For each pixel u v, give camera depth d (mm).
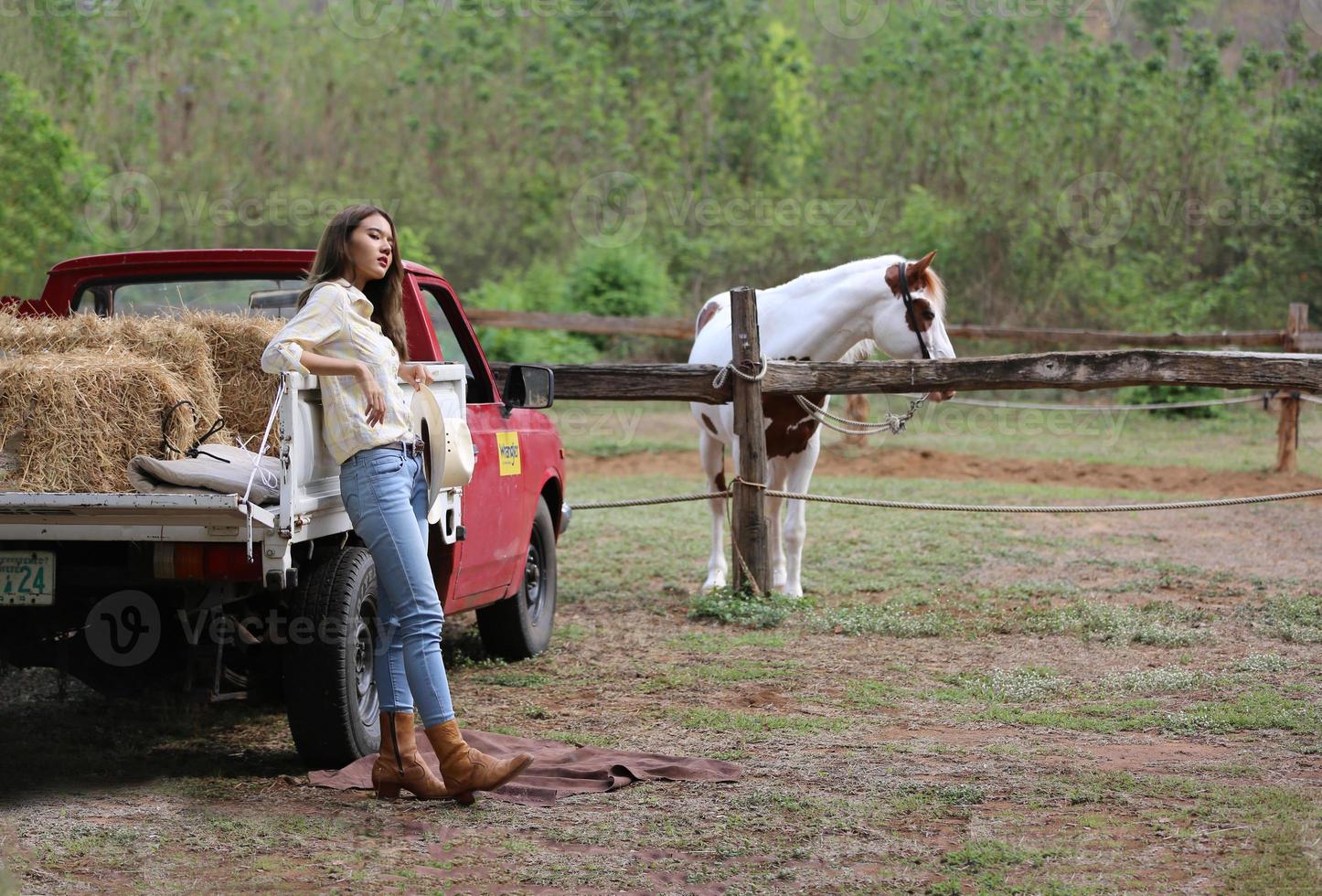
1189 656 7309
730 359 9016
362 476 4645
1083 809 4707
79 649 5641
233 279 6426
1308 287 24641
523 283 24328
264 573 4664
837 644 7762
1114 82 27016
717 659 7379
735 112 30219
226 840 4395
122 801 4852
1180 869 4090
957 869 4133
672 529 11984
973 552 10523
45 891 3881
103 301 6562
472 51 28281
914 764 5324
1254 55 26891
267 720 6250
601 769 5176
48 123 20969
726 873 4102
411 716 4875
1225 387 8219
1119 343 16391
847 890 3961
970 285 25547
